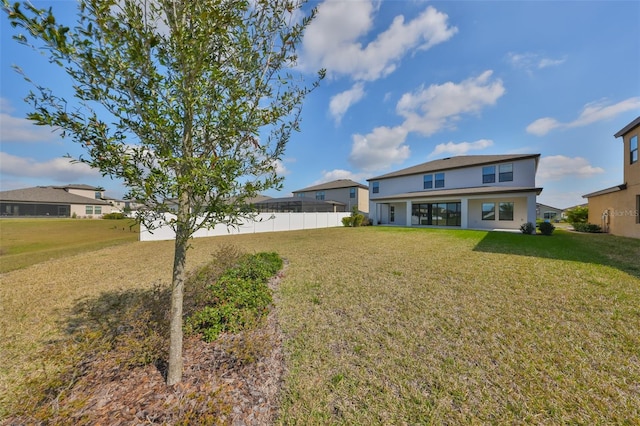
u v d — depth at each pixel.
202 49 2.04
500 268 6.47
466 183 20.05
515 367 2.78
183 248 2.48
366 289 5.25
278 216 21.44
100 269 7.67
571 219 22.69
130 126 2.08
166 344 2.88
